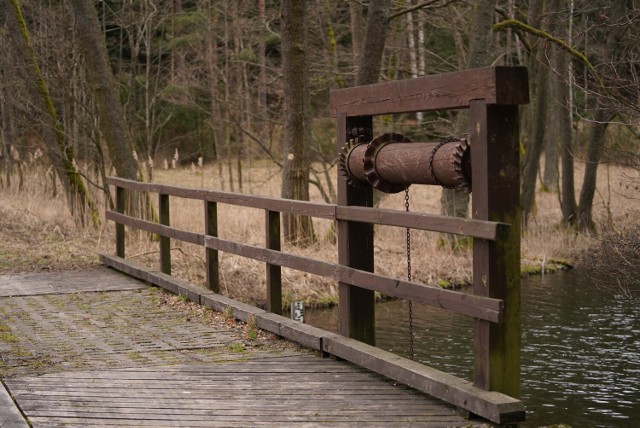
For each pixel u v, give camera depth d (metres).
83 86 16.83
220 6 23.28
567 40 14.44
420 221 5.54
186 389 5.70
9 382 5.81
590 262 11.32
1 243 13.08
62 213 15.94
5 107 19.16
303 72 13.45
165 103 31.44
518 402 4.89
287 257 7.26
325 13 18.61
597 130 15.38
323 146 25.98
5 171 19.75
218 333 7.52
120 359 6.53
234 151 32.66
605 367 8.36
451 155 5.21
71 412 5.14
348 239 6.51
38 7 18.27
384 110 5.98
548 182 26.59
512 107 5.05
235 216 15.05
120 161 13.82
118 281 10.24
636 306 11.45
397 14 13.57
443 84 5.32
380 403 5.42
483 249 5.05
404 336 9.74
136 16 22.70
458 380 5.36
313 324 10.57
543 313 11.10
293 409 5.29
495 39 21.28
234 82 25.06
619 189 21.38
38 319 8.06
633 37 10.34
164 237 9.93
